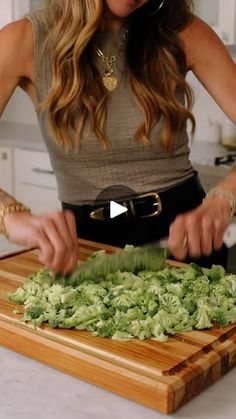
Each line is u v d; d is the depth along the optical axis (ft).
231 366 3.37
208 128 10.21
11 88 4.76
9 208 4.09
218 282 4.09
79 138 4.71
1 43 4.60
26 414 2.84
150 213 5.01
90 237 5.13
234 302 3.85
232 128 9.55
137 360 3.20
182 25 4.85
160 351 3.30
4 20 10.35
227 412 2.94
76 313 3.55
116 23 4.62
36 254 4.95
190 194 5.19
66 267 3.84
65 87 4.54
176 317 3.58
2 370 3.26
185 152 5.22
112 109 4.71
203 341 3.43
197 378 3.09
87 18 4.37
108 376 3.10
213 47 5.03
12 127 11.95
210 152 9.43
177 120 4.85
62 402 2.96
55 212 4.03
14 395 3.00
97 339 3.42
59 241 3.76
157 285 3.91
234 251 7.22
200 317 3.57
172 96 4.79
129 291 3.82
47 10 4.65
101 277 4.11
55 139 4.76
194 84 10.28
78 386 3.13
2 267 4.63
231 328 3.60
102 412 2.90
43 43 4.60
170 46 4.77
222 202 4.29
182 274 4.19
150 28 4.67
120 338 3.42
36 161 10.10
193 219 4.05
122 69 4.69
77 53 4.44
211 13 8.64
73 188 5.05
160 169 5.00
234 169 4.71
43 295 3.82
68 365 3.25
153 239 5.05
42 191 10.14
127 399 3.04
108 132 4.74
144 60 4.68
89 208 5.04
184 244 4.02
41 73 4.68
